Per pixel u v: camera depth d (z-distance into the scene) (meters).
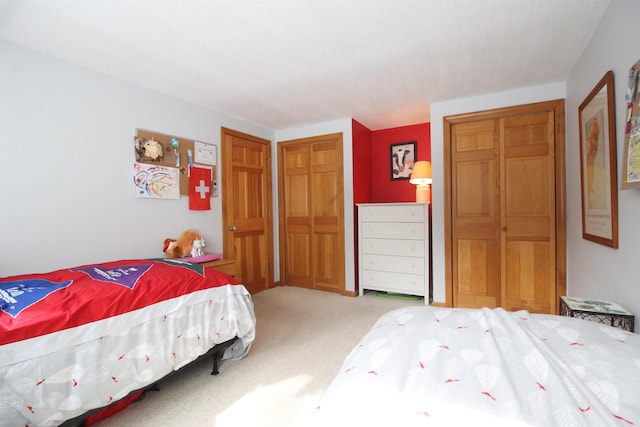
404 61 2.36
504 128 3.03
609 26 1.69
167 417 1.60
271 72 2.51
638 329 1.43
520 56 2.29
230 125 3.62
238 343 2.22
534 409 0.64
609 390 0.71
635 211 1.43
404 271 3.58
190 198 3.09
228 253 3.54
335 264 4.00
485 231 3.13
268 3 1.65
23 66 2.01
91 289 1.54
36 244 2.05
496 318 1.14
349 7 1.70
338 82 2.73
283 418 1.58
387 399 0.70
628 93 1.40
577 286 2.47
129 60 2.26
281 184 4.31
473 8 1.73
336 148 3.93
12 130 1.96
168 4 1.64
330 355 2.27
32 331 1.25
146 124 2.72
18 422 1.18
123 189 2.54
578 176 2.42
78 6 1.64
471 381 0.76
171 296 1.78
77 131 2.27
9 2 1.60
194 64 2.34
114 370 1.47
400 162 4.25
